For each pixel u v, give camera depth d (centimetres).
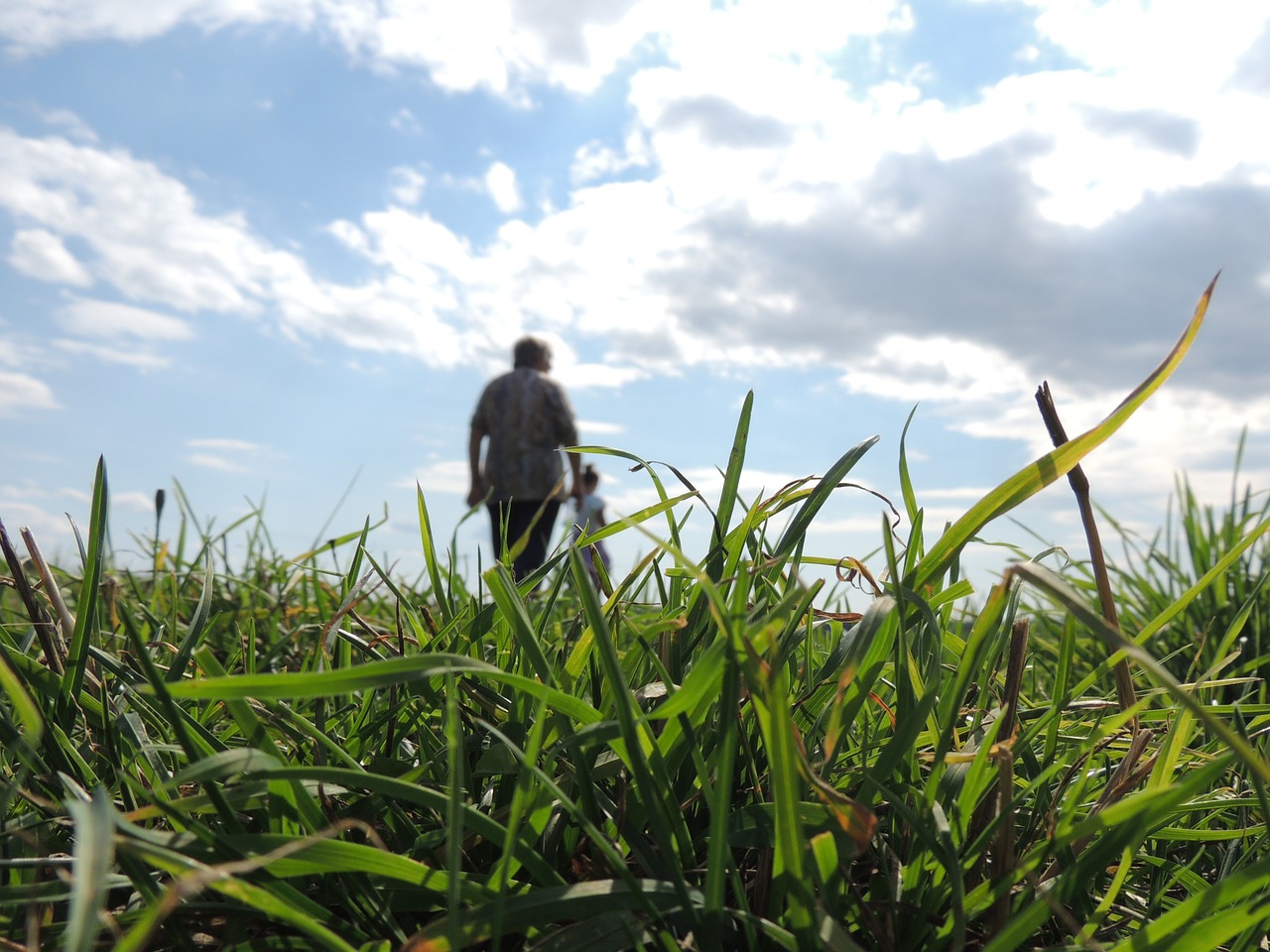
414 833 93
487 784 102
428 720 117
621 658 108
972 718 114
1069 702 106
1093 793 106
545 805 82
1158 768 91
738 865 92
